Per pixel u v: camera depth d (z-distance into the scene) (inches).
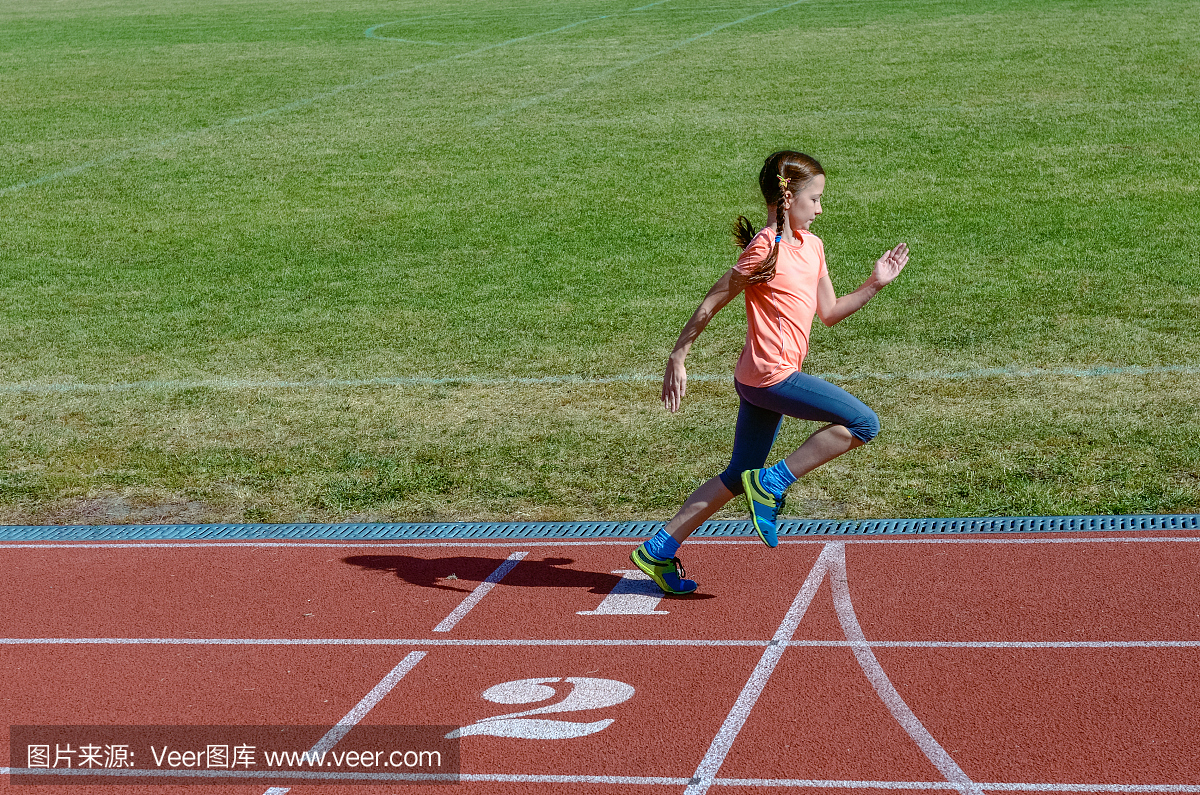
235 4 1328.7
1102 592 206.2
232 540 250.2
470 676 188.5
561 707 177.8
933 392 317.7
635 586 219.1
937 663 185.5
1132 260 425.1
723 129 660.7
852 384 327.6
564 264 459.8
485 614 210.1
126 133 710.5
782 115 684.1
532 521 255.1
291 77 866.1
